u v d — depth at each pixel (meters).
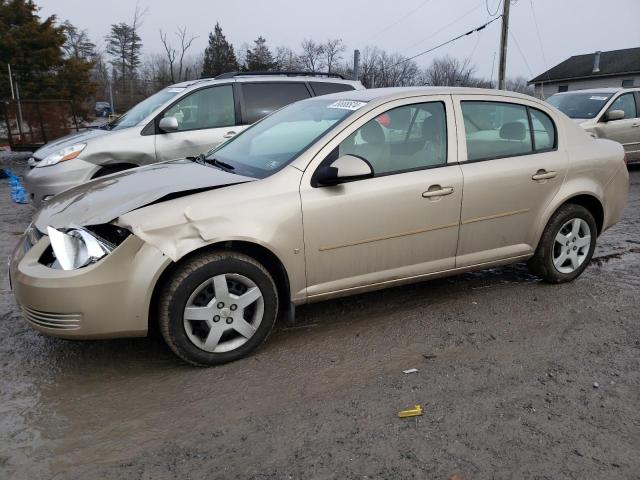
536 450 2.69
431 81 58.16
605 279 5.09
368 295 4.67
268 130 4.42
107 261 3.15
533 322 4.16
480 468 2.56
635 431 2.84
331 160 3.69
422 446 2.72
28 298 3.18
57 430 2.85
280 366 3.51
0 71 22.11
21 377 3.37
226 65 57.78
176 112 7.14
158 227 3.17
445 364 3.54
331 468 2.57
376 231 3.80
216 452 2.69
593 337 3.91
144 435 2.82
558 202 4.58
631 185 10.23
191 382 3.32
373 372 3.44
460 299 4.59
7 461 2.61
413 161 3.98
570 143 4.70
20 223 7.23
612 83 47.75
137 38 56.72
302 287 3.68
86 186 3.99
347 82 8.34
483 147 4.27
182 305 3.30
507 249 4.46
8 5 22.53
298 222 3.52
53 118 15.90
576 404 3.08
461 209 4.10
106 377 3.38
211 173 3.87
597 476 2.52
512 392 3.20
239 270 3.41
